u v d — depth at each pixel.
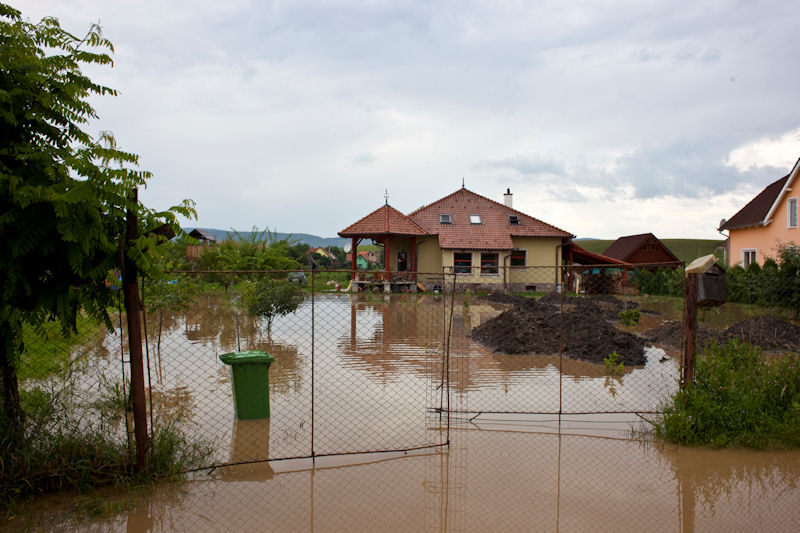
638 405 7.16
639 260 33.47
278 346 11.16
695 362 6.15
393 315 17.56
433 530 3.93
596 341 10.76
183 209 4.60
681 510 4.29
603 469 5.07
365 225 27.73
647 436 5.93
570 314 12.91
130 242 4.35
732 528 4.02
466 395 7.61
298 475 4.89
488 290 27.98
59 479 4.36
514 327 11.95
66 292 4.42
